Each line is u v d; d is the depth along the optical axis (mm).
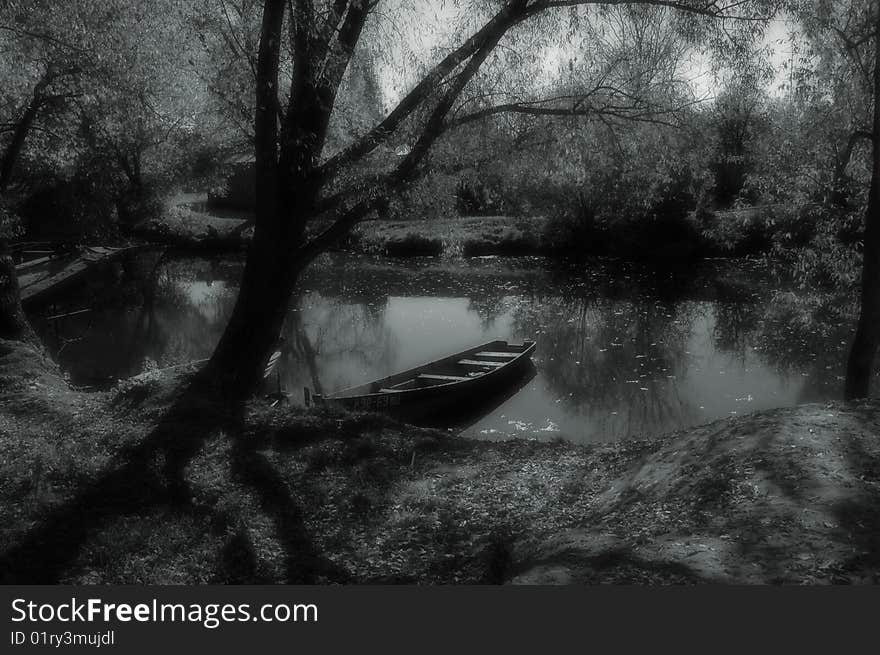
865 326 11766
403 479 9523
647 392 17688
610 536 6484
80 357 21500
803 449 7059
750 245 37125
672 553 5656
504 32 11773
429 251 41594
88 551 7289
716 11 11352
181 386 12438
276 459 9867
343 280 35125
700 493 6855
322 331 25250
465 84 11891
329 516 8352
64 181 34344
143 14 15648
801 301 16125
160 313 28250
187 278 35938
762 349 20953
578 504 8281
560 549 6418
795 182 13695
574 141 12609
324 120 12156
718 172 41250
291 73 13031
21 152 19781
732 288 30766
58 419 11320
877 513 5652
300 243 12781
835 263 13859
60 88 17016
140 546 7418
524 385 18453
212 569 7016
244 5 12422
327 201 12547
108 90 16406
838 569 5004
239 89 13172
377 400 14594
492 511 8422
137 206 45344
